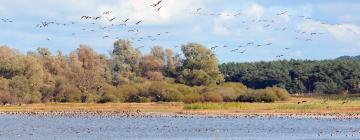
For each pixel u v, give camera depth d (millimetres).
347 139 91438
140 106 157125
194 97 163250
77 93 171875
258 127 109875
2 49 177000
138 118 131125
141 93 171125
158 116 135625
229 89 165750
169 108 151625
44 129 106125
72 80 175500
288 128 108188
